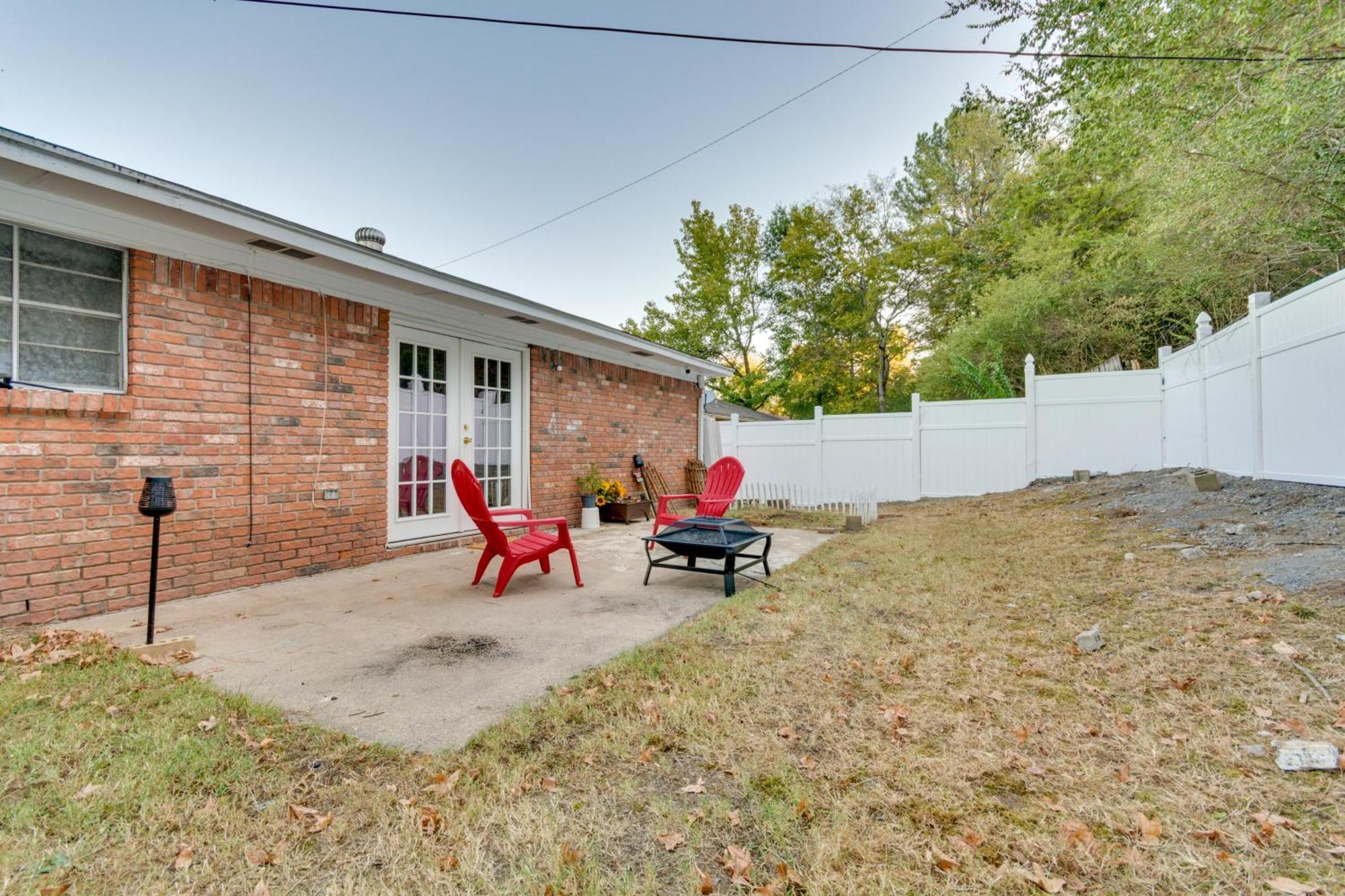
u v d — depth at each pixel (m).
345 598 4.45
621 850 1.66
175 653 3.15
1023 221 17.41
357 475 5.64
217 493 4.57
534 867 1.59
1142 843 1.64
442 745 2.23
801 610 4.00
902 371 24.22
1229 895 1.44
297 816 1.78
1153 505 6.42
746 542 4.58
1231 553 4.29
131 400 4.07
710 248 25.09
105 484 3.96
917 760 2.11
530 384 7.89
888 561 5.56
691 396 12.26
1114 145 6.84
